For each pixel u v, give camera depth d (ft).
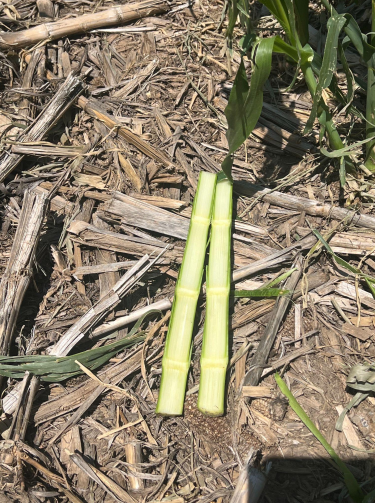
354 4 2.06
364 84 1.71
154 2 2.16
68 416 1.46
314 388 1.50
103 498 1.35
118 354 1.57
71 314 1.62
